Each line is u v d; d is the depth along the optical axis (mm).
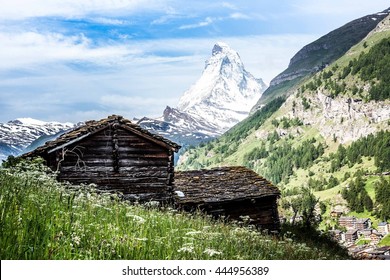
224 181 37688
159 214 15234
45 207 8945
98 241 8273
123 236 8742
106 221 10070
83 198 12258
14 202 8258
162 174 30453
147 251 8656
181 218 17844
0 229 6867
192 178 37812
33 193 10359
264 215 36625
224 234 15273
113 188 29297
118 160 29625
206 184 36656
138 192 29750
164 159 30625
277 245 18172
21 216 7766
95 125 29156
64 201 10422
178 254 9125
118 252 8117
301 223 42844
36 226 7445
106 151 29500
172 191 30547
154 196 30047
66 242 7449
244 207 35781
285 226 41188
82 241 8078
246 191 35844
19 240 6898
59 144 28359
